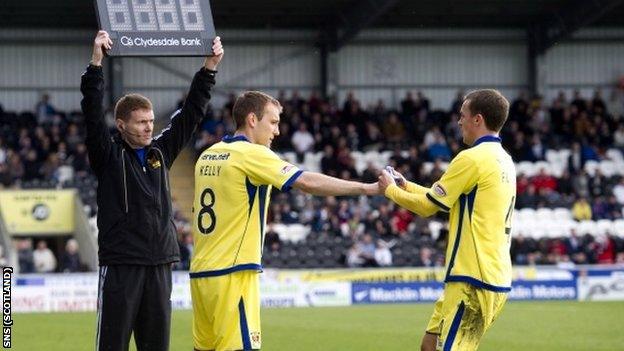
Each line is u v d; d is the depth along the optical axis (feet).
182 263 241.76
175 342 148.36
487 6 315.37
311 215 268.82
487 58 342.23
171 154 78.54
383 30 336.29
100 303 74.90
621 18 332.60
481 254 75.56
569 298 239.71
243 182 74.90
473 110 77.51
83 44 321.73
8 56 318.86
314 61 333.83
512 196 77.25
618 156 318.24
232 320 74.90
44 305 215.31
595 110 329.93
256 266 75.46
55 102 321.11
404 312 203.82
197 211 76.74
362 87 336.90
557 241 265.75
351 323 179.52
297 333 162.81
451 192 75.66
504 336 156.87
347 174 286.66
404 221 267.59
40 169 280.72
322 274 231.71
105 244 74.84
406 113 322.55
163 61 322.55
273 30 330.13
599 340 151.94
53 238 277.44
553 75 344.49
